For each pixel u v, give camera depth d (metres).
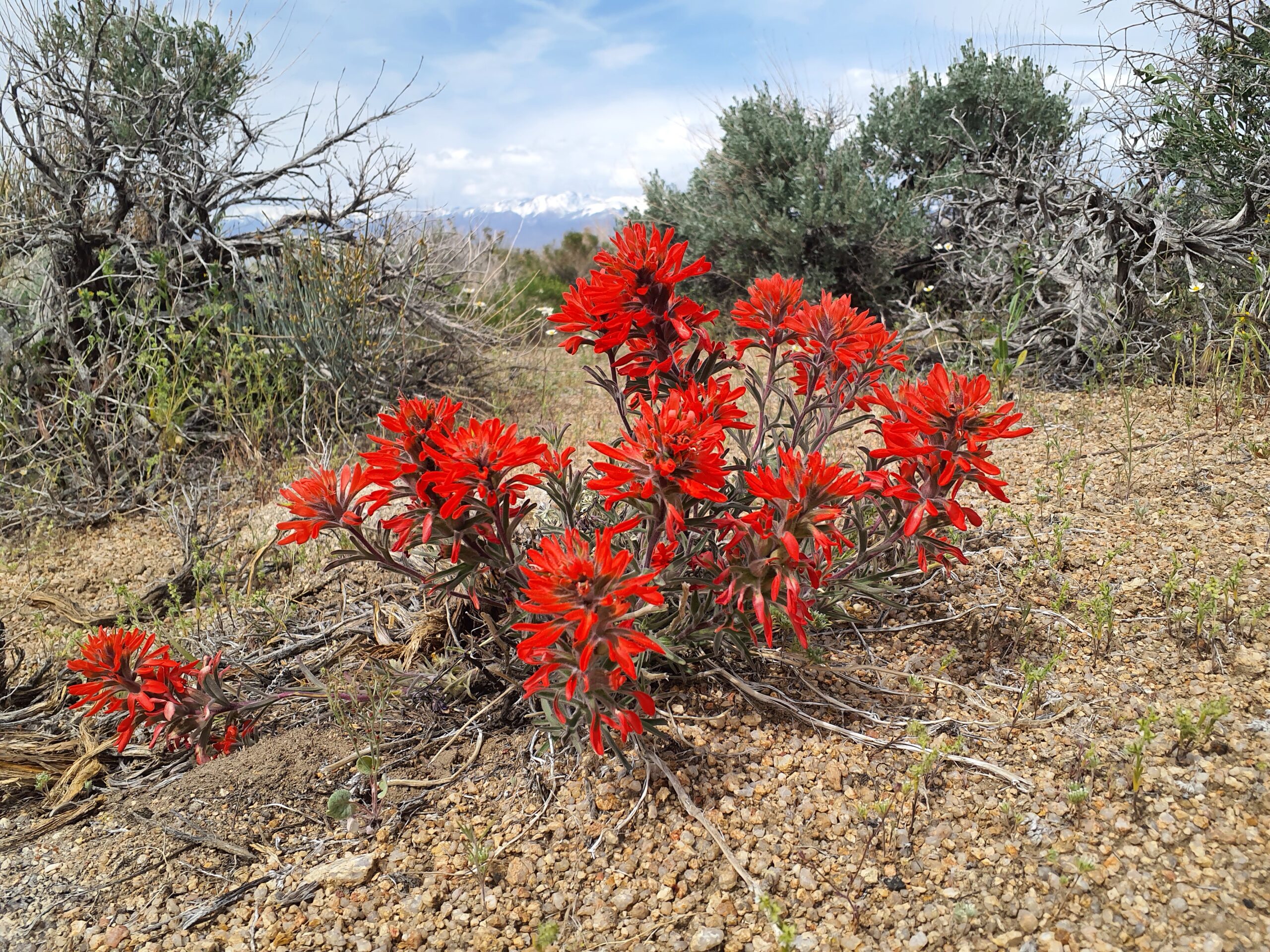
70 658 2.87
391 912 1.81
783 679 2.41
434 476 1.87
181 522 3.67
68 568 3.78
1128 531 2.82
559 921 1.77
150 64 5.54
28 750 2.36
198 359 5.10
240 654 2.82
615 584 1.58
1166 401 4.02
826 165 7.54
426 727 2.40
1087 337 4.74
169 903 1.87
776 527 1.76
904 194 7.65
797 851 1.85
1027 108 7.55
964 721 2.16
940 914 1.66
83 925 1.82
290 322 5.22
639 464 1.71
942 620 2.57
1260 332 3.96
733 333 7.11
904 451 1.85
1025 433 1.82
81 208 4.96
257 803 2.15
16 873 1.99
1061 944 1.55
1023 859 1.74
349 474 2.19
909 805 1.92
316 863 1.96
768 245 7.57
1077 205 5.01
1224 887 1.59
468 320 6.25
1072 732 2.05
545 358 6.90
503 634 2.34
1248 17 4.66
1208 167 4.79
